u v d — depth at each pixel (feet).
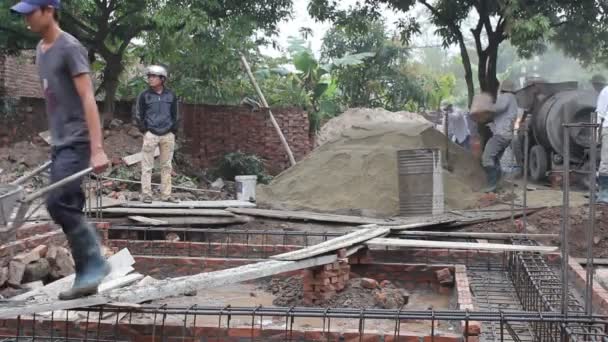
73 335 17.88
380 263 27.14
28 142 49.62
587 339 15.53
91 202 33.71
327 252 23.22
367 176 39.86
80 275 15.94
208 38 49.60
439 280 25.85
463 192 39.32
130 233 31.83
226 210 35.12
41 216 25.90
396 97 73.87
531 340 19.47
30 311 15.39
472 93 53.57
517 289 24.95
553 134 42.22
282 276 26.73
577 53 52.47
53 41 15.44
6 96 52.85
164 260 27.45
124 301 16.76
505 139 40.19
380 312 15.92
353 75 72.74
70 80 15.37
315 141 60.70
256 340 17.57
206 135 59.21
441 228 32.65
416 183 36.17
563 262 17.07
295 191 41.06
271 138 59.72
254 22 50.26
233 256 29.07
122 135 50.70
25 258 21.48
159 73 36.19
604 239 30.68
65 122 15.46
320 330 17.53
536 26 42.78
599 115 32.09
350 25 54.80
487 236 28.78
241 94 67.15
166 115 36.47
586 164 41.29
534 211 33.55
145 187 36.50
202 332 17.62
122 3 48.75
